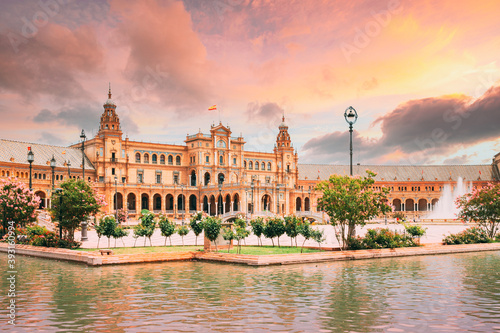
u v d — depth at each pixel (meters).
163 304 20.84
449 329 17.06
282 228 43.19
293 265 34.22
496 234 59.31
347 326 17.34
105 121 124.94
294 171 163.12
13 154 108.25
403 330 16.91
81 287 25.02
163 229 45.84
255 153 153.75
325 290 24.23
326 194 40.75
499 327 17.38
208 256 37.00
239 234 39.41
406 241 45.81
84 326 17.19
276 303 21.09
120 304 20.83
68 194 43.53
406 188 178.75
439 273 30.48
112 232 43.19
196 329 16.78
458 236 49.44
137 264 34.69
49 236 42.59
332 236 64.19
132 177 128.38
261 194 124.75
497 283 26.69
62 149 122.88
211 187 127.50
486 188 56.62
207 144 137.00
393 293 23.55
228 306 20.45
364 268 32.69
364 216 41.41
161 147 135.38
